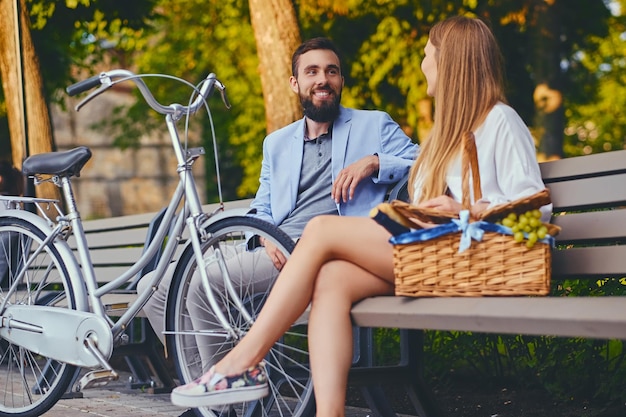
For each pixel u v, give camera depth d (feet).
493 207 10.64
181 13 62.54
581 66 60.13
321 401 10.99
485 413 16.16
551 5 50.29
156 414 17.20
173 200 14.37
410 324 10.54
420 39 51.90
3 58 35.83
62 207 34.14
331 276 11.34
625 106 65.31
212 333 13.35
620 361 15.43
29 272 16.46
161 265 14.40
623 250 11.55
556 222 12.59
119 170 76.48
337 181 14.67
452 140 12.14
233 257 13.91
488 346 18.02
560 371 16.43
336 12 51.83
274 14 28.32
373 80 52.26
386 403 15.03
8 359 17.47
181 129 69.62
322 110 15.29
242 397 11.32
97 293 15.17
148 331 20.30
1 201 18.25
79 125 75.10
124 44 57.26
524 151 11.63
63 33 46.52
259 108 64.75
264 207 15.74
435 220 11.02
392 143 15.42
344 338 11.18
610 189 12.08
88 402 19.07
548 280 10.45
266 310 11.37
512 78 51.65
